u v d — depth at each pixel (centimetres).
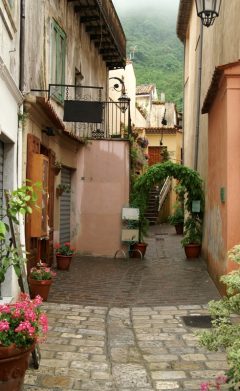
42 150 1004
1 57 610
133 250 1352
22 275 470
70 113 1003
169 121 3788
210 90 883
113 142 1369
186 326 633
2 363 366
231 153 767
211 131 1041
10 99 685
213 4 689
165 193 2697
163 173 1352
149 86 3844
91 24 1455
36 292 758
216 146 938
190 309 729
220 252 855
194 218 1348
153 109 3831
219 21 1064
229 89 765
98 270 1111
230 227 762
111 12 1483
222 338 354
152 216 2519
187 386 432
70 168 1312
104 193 1365
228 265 754
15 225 482
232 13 880
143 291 877
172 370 473
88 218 1366
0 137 673
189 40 1945
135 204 1383
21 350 374
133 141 1529
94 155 1372
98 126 1581
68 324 636
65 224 1309
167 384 436
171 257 1364
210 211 1071
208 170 1136
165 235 2050
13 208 449
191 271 1109
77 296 819
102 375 458
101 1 1298
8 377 373
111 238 1359
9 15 651
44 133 980
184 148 2111
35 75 928
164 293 858
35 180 817
